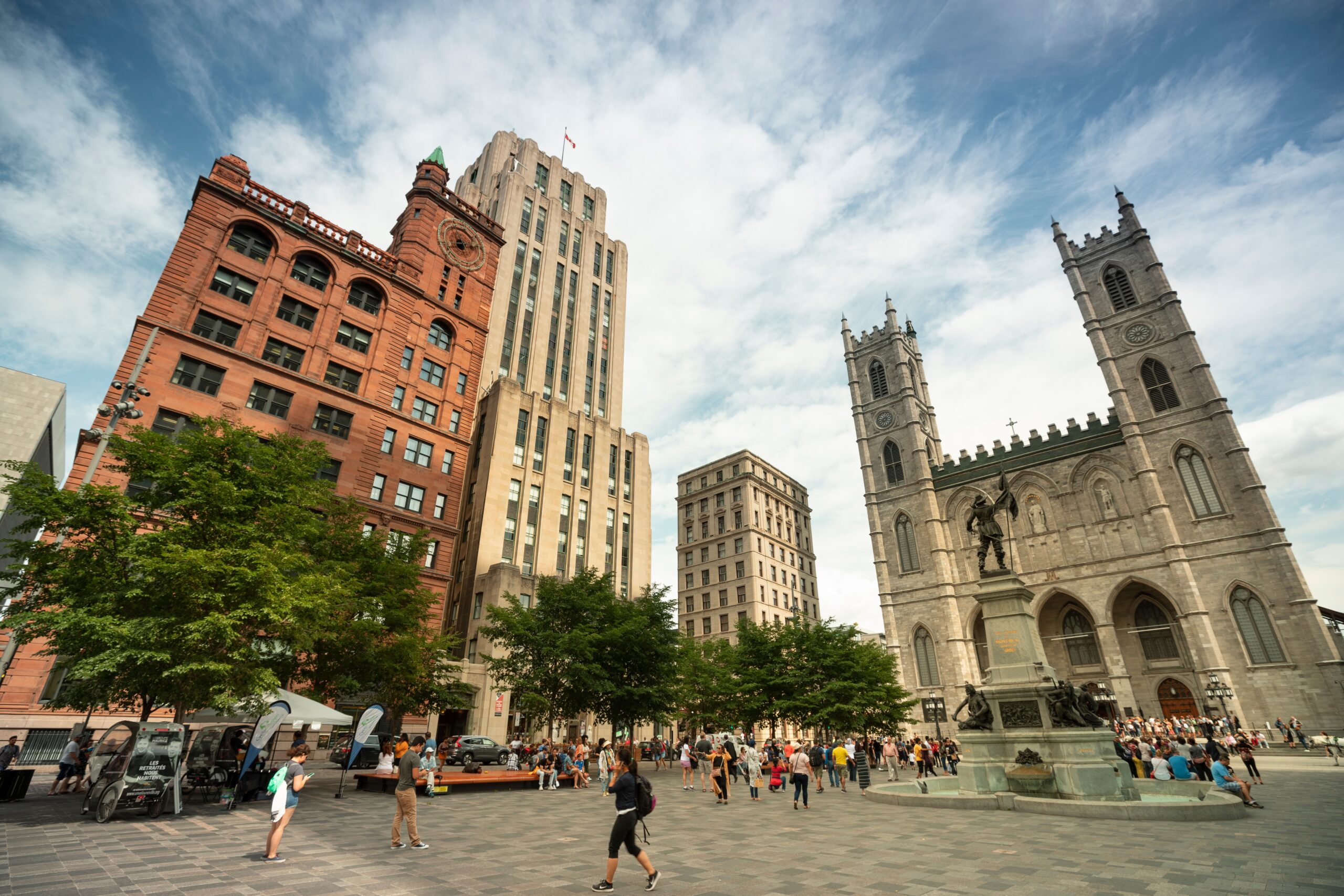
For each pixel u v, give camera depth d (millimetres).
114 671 15984
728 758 23297
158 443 19391
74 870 9250
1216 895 7973
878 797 19547
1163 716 53719
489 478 54906
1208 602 52531
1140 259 64188
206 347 35219
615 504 66375
